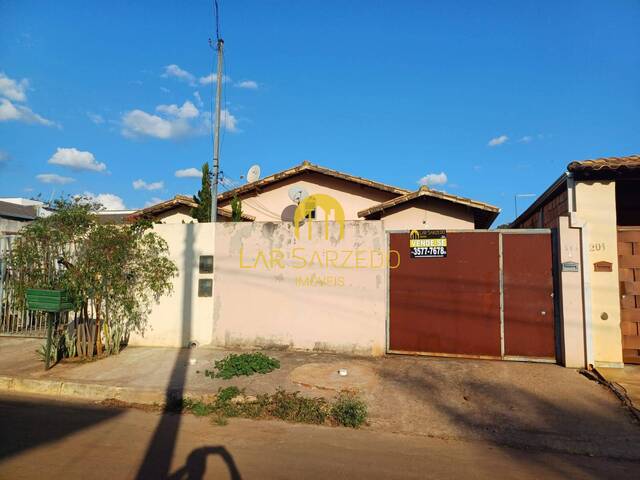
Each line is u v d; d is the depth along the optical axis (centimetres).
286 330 877
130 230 850
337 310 860
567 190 820
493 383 696
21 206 2752
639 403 609
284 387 676
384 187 1712
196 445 495
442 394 655
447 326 827
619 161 773
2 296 1023
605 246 773
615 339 758
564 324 772
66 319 866
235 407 619
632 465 471
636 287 777
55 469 424
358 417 574
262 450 484
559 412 595
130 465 437
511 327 805
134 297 906
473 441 529
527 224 1427
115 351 855
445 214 1595
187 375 731
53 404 649
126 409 629
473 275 823
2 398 677
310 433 544
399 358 821
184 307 914
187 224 926
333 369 752
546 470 452
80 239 833
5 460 445
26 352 881
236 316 897
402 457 475
